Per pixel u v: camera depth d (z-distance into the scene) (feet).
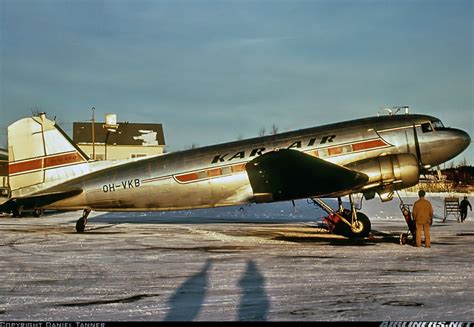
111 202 54.29
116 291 26.14
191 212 107.14
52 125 55.26
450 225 71.72
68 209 55.52
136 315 21.54
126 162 55.16
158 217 92.32
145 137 160.25
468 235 54.90
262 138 53.93
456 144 53.26
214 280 28.94
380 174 49.11
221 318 21.06
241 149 53.16
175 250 41.88
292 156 46.29
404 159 49.37
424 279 29.12
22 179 54.49
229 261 35.81
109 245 45.42
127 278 29.60
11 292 25.94
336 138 52.44
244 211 105.29
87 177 54.70
